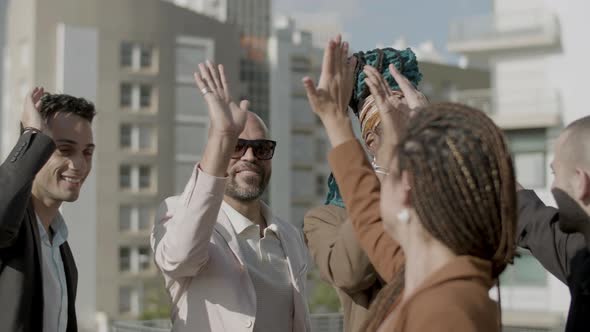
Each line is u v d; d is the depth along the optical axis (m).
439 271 1.75
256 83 53.50
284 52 54.19
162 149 48.16
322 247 2.80
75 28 47.62
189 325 3.28
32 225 3.26
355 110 2.94
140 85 48.38
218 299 3.27
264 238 3.53
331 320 5.25
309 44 55.41
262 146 3.52
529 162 24.97
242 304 3.28
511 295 22.53
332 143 2.30
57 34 47.56
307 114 54.62
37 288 3.23
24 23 48.69
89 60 47.72
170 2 49.53
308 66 55.12
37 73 47.88
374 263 2.24
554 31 25.00
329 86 2.29
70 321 3.53
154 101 48.41
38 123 3.22
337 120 2.29
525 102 25.30
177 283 3.31
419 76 3.03
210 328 3.26
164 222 3.41
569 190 2.48
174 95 49.03
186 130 49.16
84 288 44.50
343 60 2.30
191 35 50.09
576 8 24.92
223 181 3.08
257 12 58.00
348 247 2.56
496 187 1.75
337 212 2.88
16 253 3.15
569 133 2.49
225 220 3.45
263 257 3.48
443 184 1.74
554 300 22.06
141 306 45.41
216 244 3.36
